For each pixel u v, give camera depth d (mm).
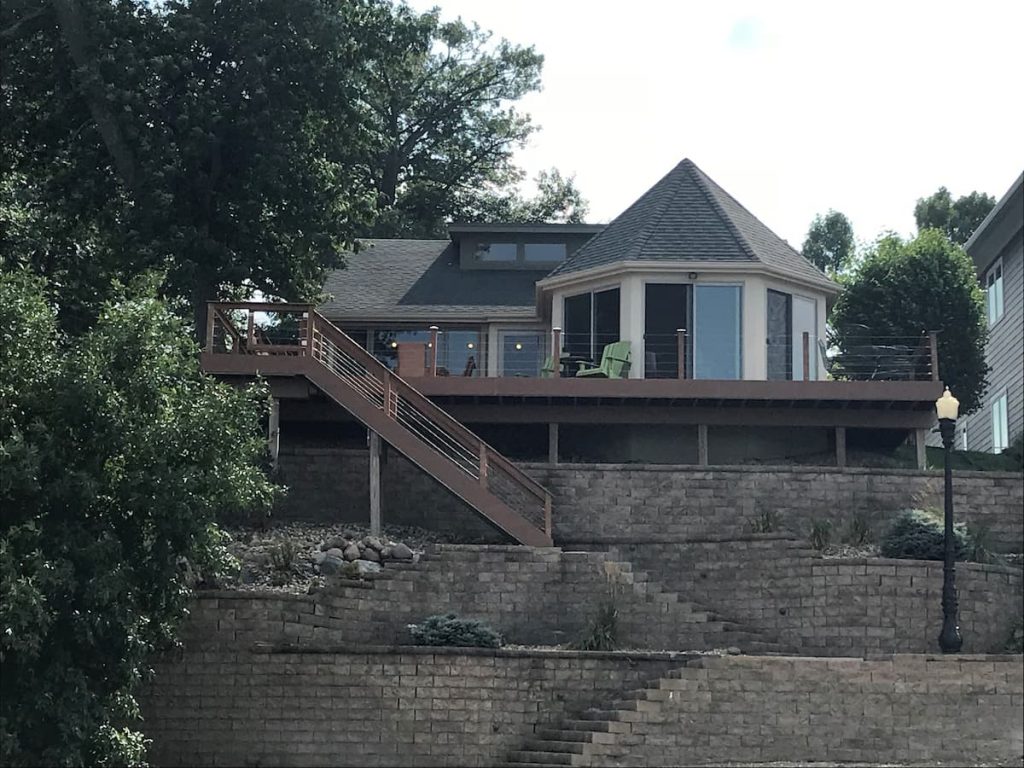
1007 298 40469
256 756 23547
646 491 29016
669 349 33188
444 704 23672
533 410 31297
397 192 58094
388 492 29516
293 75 32719
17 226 33812
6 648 19516
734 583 26734
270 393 28016
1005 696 23219
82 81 31578
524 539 26922
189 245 31969
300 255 33500
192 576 24078
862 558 26141
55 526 20422
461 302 39031
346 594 25000
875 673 23250
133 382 21156
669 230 34031
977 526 28609
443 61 58844
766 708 23109
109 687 20969
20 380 20594
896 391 30594
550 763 22766
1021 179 36531
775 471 29031
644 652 24141
